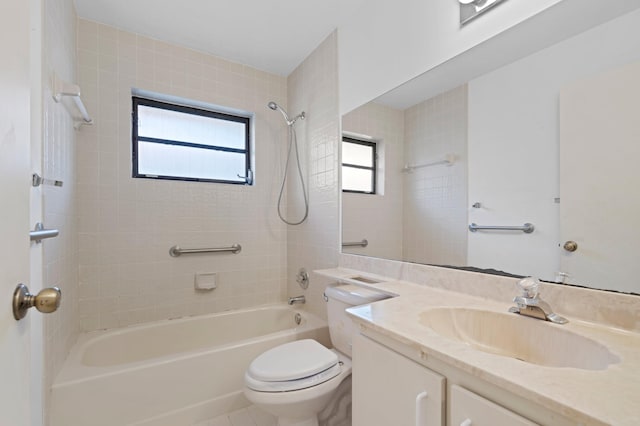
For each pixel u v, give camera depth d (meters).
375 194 1.67
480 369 0.59
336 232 1.97
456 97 1.25
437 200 1.33
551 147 0.95
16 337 0.49
